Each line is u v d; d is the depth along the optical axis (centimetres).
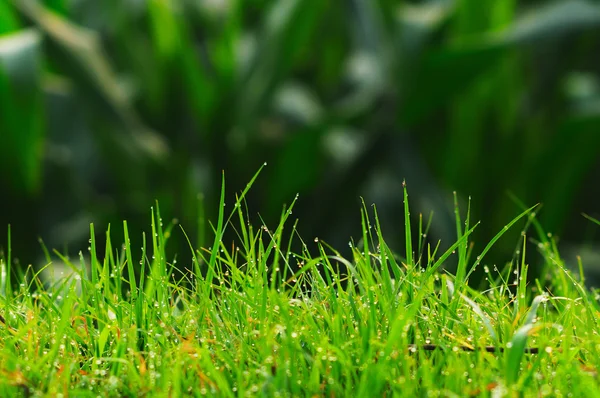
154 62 394
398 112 369
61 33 354
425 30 362
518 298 108
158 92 394
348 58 520
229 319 110
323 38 517
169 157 378
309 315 100
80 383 95
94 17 454
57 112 452
